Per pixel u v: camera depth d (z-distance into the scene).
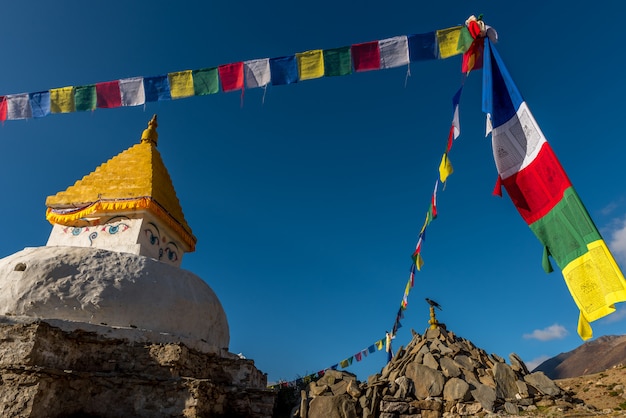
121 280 11.84
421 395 18.91
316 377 22.09
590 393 26.34
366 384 20.06
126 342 11.00
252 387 13.24
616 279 4.82
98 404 10.05
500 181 6.24
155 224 15.07
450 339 21.27
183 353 11.21
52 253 11.90
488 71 6.78
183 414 10.29
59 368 10.00
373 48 8.00
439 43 7.69
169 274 13.06
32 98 9.73
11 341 9.71
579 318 5.12
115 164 15.84
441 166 8.23
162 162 17.06
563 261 5.42
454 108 7.56
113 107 9.41
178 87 9.09
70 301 11.02
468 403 18.02
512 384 18.62
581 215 5.25
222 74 8.77
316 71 8.30
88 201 14.79
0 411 8.84
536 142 5.96
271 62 8.51
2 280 11.11
